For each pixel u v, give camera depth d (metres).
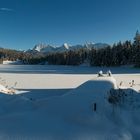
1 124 5.53
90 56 109.75
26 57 179.38
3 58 191.38
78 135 5.26
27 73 41.22
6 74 37.34
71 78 30.14
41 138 4.97
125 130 5.90
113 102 8.21
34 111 6.62
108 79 13.84
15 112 6.72
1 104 7.48
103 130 5.66
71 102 7.06
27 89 18.05
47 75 35.88
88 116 6.14
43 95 14.63
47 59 153.00
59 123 5.77
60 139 5.00
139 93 12.73
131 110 7.84
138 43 84.62
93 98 7.55
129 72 48.91
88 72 46.88
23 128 5.36
